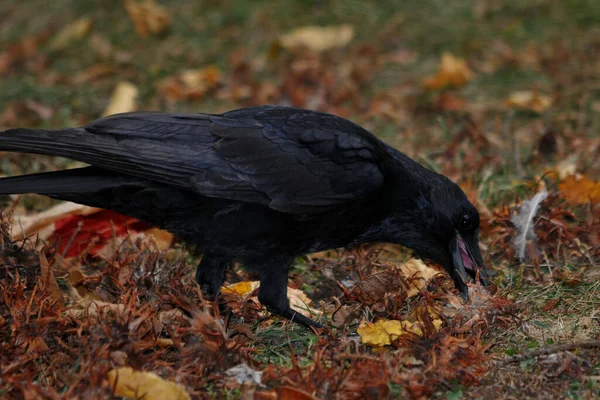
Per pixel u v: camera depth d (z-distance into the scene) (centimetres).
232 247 909
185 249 1058
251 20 1886
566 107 1504
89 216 1056
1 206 1170
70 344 820
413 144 1377
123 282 916
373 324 863
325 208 900
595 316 902
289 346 880
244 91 1584
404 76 1681
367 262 1030
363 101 1565
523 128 1436
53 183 867
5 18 1945
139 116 895
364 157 917
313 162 904
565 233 1065
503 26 1875
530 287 978
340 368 796
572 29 1853
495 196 1186
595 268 1021
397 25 1866
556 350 816
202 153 885
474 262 960
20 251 929
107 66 1708
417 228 967
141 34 1845
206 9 1930
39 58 1747
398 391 761
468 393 771
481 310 863
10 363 774
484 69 1697
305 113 943
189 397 728
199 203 889
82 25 1839
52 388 724
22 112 1499
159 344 826
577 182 1146
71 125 1451
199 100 1576
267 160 894
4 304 855
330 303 984
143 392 730
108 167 855
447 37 1828
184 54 1767
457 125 1462
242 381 775
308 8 1928
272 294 910
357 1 1950
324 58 1748
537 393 770
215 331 802
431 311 895
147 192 880
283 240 906
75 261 1009
